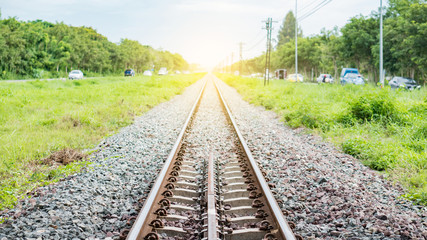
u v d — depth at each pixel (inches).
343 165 283.3
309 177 243.3
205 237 145.9
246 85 1467.8
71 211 182.1
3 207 195.5
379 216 174.1
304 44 2792.8
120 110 573.0
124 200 202.5
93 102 719.1
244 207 182.5
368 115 464.4
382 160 282.5
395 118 442.9
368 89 542.3
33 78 1999.3
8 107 584.4
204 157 300.0
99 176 243.9
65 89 1030.4
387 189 225.5
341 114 477.1
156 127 460.1
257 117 578.6
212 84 1987.0
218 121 522.0
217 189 212.1
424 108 483.2
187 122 470.6
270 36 1440.7
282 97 795.4
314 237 152.7
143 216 156.2
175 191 207.2
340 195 205.2
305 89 967.6
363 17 1649.9
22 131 422.3
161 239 149.7
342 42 1727.4
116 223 169.9
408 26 1173.7
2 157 297.7
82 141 370.6
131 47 3671.3
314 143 375.2
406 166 263.9
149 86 1226.0
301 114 498.6
